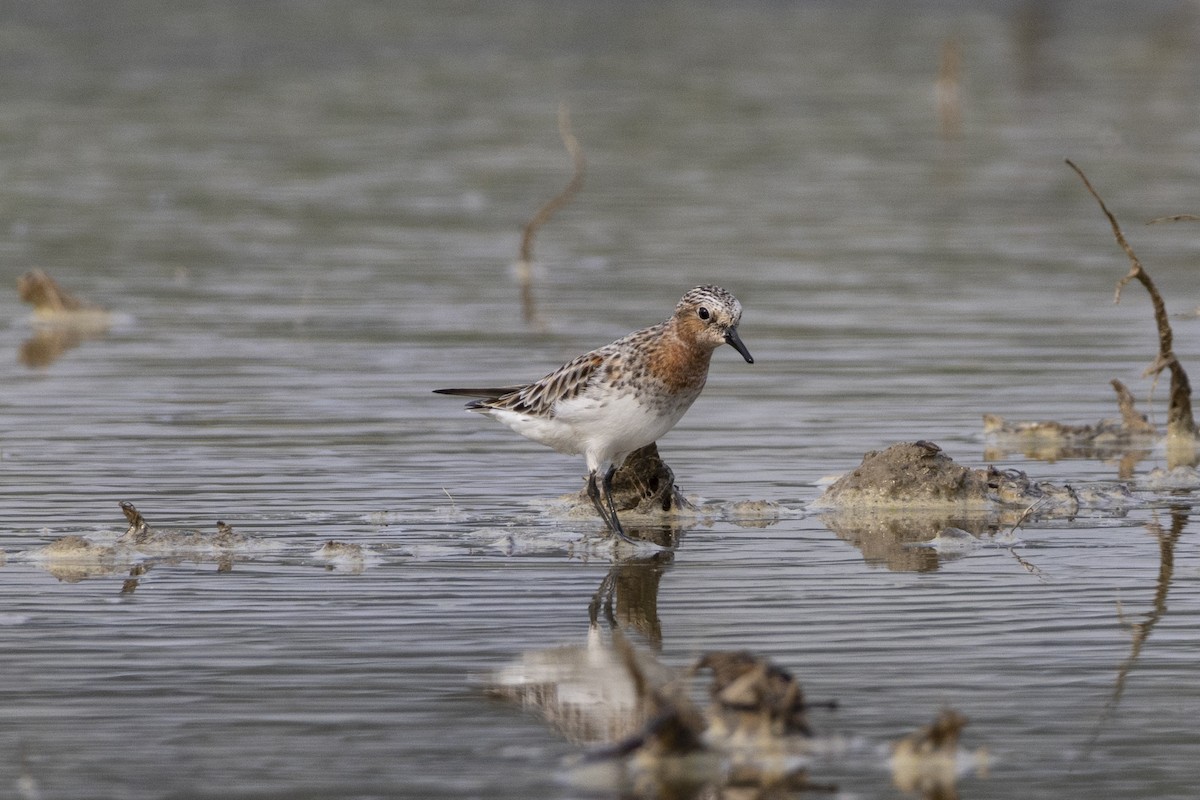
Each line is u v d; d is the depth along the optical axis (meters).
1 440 15.25
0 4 53.44
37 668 9.35
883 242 26.22
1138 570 11.39
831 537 12.41
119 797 7.69
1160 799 7.68
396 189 30.70
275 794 7.72
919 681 9.14
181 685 9.10
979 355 19.08
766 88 42.06
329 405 16.83
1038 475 14.38
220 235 26.86
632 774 7.95
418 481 13.97
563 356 18.94
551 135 36.19
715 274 23.94
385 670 9.36
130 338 20.25
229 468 14.30
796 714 8.43
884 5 56.50
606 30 51.81
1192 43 48.69
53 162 32.56
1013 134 36.19
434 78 43.34
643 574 11.37
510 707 8.81
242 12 54.00
